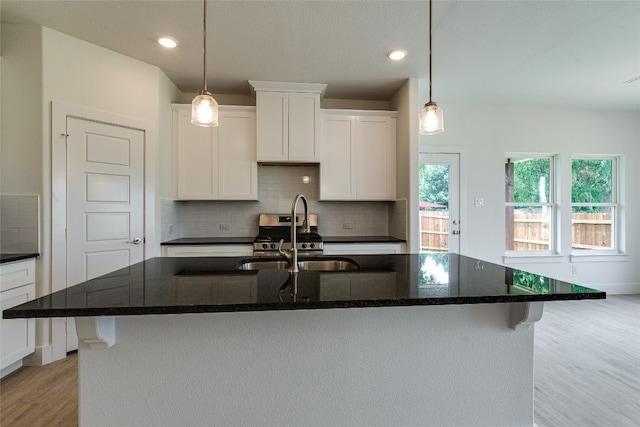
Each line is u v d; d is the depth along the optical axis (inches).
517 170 170.7
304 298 41.4
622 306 149.3
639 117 174.2
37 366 91.9
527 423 55.0
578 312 140.9
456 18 89.6
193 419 49.4
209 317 49.1
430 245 160.2
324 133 138.6
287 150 133.6
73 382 84.2
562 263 169.3
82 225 100.1
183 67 118.7
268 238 133.2
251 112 135.2
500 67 119.9
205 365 49.3
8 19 89.0
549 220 171.8
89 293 43.5
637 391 81.0
